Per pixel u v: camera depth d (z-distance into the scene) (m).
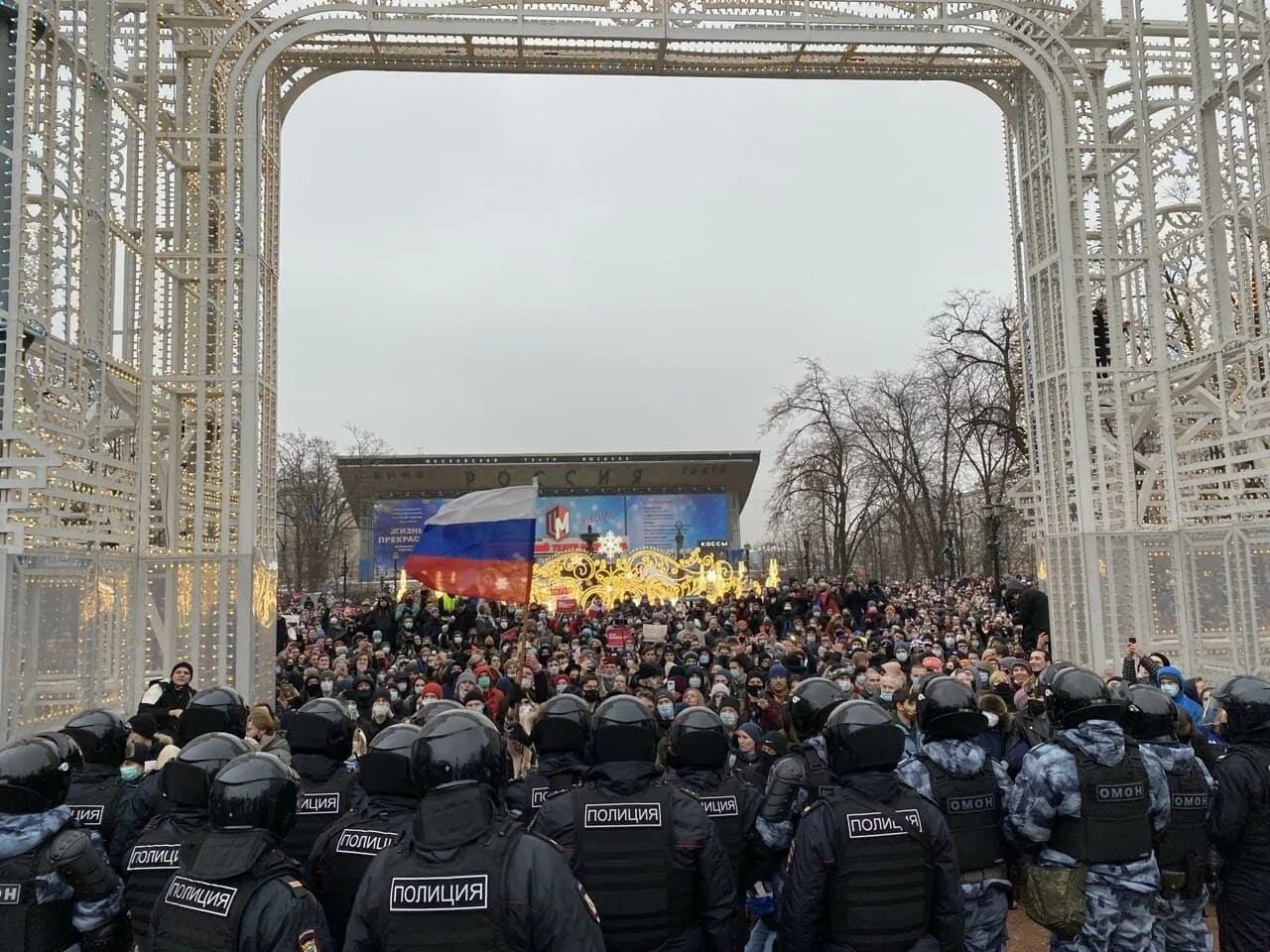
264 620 14.82
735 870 4.81
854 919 3.87
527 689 11.85
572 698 5.20
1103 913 4.55
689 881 4.01
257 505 14.35
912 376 43.78
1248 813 4.95
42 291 10.55
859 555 73.12
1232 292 14.95
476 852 2.97
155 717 7.93
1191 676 14.69
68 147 11.28
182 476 14.70
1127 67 16.88
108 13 12.38
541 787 5.18
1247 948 4.98
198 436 14.12
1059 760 4.65
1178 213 17.11
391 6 15.00
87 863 3.97
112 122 12.95
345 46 16.34
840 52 16.94
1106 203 16.48
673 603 31.14
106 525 12.27
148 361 13.65
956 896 3.96
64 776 4.10
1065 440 16.62
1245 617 13.92
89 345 11.78
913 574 52.22
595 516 50.81
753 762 7.30
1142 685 5.30
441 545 10.62
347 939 2.99
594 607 27.94
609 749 4.15
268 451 15.23
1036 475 17.61
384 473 49.62
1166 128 16.23
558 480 50.84
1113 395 16.28
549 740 5.05
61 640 10.59
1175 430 16.41
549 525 50.47
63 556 10.65
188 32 15.12
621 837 3.95
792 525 59.78
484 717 3.35
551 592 32.19
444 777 3.10
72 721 5.07
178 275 14.64
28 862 3.88
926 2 16.16
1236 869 5.06
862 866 3.87
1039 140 17.14
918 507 50.28
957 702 4.90
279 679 16.06
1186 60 16.73
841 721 4.12
